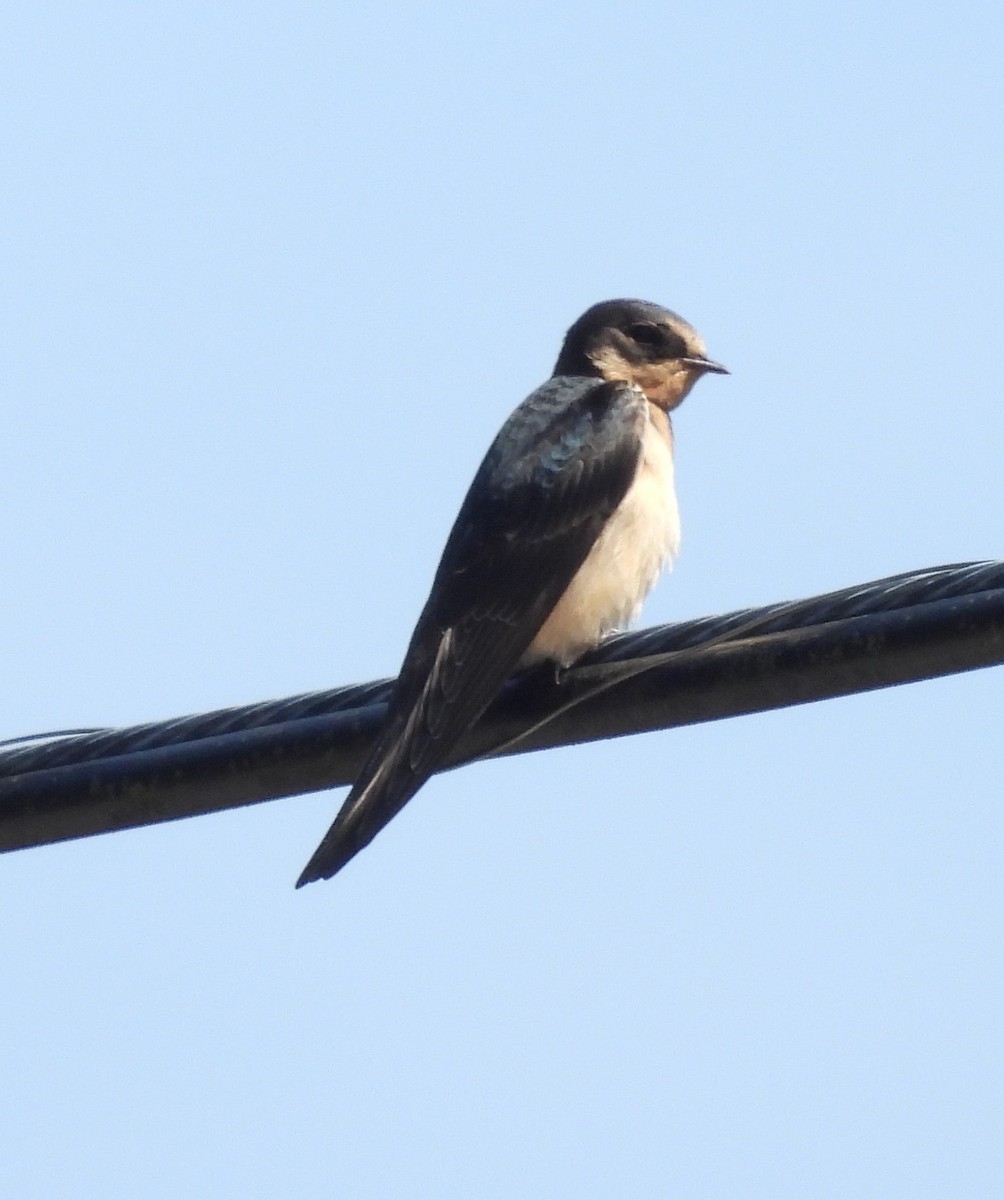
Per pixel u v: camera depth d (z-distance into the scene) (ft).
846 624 31.68
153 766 34.76
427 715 36.09
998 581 30.83
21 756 35.32
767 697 32.65
